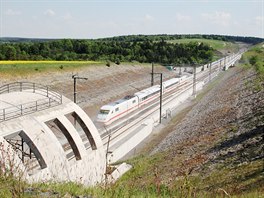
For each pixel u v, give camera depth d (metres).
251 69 104.19
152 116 59.34
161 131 54.62
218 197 12.95
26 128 24.94
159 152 39.84
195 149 35.16
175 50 144.62
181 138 44.44
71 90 69.50
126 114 59.09
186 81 102.44
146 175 29.98
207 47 169.25
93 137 32.44
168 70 128.00
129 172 32.38
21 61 84.12
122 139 44.53
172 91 87.31
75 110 32.91
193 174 26.77
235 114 47.31
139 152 43.81
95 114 61.56
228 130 38.69
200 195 12.30
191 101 81.44
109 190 10.89
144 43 145.50
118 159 40.00
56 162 24.55
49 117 28.67
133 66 110.81
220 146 33.06
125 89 87.06
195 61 145.00
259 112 41.47
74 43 127.62
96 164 30.70
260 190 17.61
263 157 24.81
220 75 126.62
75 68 81.00
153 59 132.50
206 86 104.56
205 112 59.19
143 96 67.38
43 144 24.70
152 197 11.06
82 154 29.12
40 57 97.06
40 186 11.03
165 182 25.19
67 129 29.33
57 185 11.34
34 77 66.88
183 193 10.72
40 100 31.50
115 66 99.88
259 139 29.88
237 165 25.48
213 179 24.17
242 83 81.00
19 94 31.20
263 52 185.38
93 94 73.00
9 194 9.32
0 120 24.36
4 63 72.25
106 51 129.12
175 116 65.50
